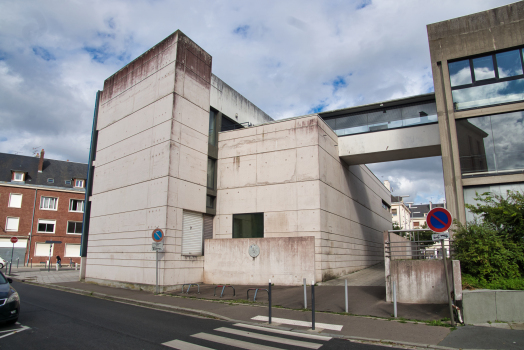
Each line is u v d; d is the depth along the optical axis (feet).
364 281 56.75
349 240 73.61
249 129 68.74
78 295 51.11
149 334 26.94
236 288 52.03
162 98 60.70
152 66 64.49
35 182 142.41
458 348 23.73
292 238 54.13
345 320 31.78
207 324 31.19
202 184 63.67
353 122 73.61
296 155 63.26
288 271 53.57
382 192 116.06
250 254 56.29
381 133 69.87
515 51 52.13
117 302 44.78
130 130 66.28
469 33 54.60
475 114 52.44
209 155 67.97
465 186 51.57
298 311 36.24
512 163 49.57
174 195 56.65
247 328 29.71
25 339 24.84
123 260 60.49
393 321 30.81
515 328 27.94
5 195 130.72
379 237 104.12
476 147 51.88
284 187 63.05
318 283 55.16
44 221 136.05
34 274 85.66
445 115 54.13
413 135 67.26
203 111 65.72
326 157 65.51
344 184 74.69
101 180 71.20
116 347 23.21
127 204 62.69
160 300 44.14
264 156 66.13
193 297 45.80
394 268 38.52
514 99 50.93
